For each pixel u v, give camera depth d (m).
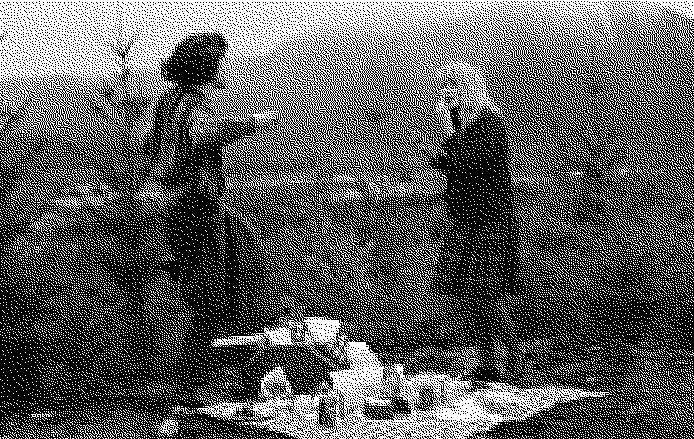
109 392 3.23
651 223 3.75
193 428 2.99
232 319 3.72
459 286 3.81
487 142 3.97
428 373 3.44
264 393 3.24
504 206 3.88
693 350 3.45
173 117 4.05
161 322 3.62
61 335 3.48
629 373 3.32
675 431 2.78
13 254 3.62
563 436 2.76
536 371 3.45
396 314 3.79
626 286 3.69
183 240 3.80
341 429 2.95
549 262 3.77
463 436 2.83
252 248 3.88
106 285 3.68
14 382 3.23
